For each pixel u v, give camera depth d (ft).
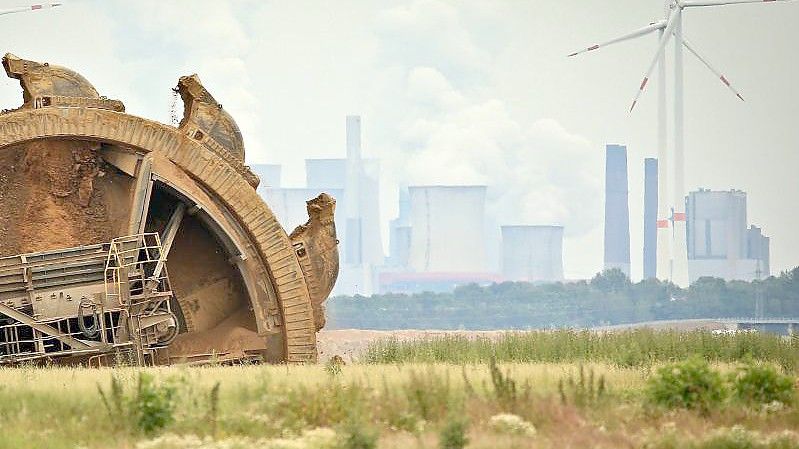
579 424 150.20
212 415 151.53
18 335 238.48
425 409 154.20
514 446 139.33
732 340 243.60
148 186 248.93
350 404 155.63
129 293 239.71
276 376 183.21
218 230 255.09
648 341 241.55
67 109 247.91
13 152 250.98
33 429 148.97
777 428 153.28
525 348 242.37
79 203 252.42
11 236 249.14
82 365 238.48
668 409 160.35
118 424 148.77
